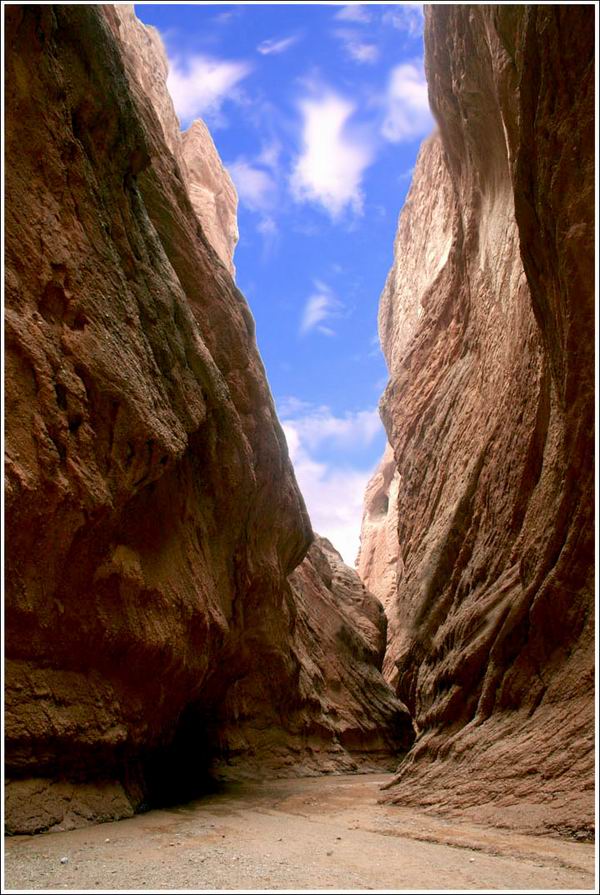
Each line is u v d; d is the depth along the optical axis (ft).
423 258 102.27
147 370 28.89
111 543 27.14
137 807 29.50
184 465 34.96
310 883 15.34
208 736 52.13
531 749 27.27
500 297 49.98
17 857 17.47
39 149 24.06
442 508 55.31
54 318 24.06
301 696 66.80
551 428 33.65
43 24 24.13
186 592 33.30
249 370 47.21
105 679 27.55
